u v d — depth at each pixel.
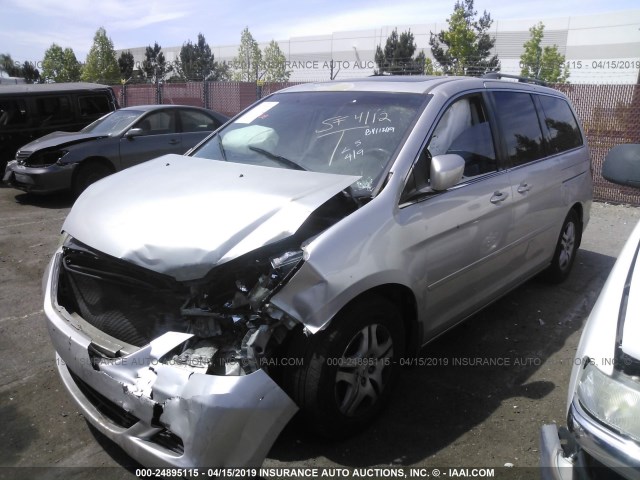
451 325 3.54
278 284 2.41
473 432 3.01
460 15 20.09
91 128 9.80
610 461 1.62
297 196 2.65
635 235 2.35
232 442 2.20
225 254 2.37
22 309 4.64
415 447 2.88
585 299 4.88
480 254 3.57
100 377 2.42
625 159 2.75
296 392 2.59
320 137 3.48
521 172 4.00
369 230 2.73
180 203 2.72
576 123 5.23
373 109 3.51
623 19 26.38
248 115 4.12
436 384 3.48
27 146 8.99
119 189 3.06
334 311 2.49
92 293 2.73
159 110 9.66
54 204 8.91
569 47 28.14
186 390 2.18
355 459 2.78
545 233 4.47
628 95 8.82
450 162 3.03
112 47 32.94
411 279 2.96
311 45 34.69
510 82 4.34
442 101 3.45
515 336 4.16
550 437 1.96
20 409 3.23
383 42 32.47
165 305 2.47
